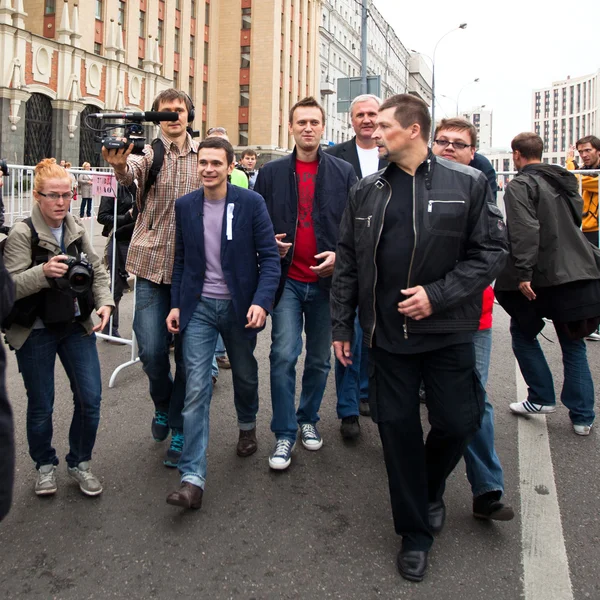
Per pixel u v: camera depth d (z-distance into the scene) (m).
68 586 2.54
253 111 50.12
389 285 2.67
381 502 3.29
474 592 2.52
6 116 30.28
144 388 5.09
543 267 4.00
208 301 3.41
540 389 4.45
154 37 40.47
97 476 3.54
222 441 4.09
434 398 2.71
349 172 3.86
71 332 3.24
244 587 2.55
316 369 3.93
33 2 35.47
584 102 139.88
